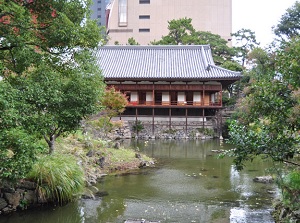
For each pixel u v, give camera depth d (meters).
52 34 7.84
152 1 70.31
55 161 9.79
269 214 8.89
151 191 11.48
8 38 7.12
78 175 10.14
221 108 33.75
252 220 8.41
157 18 70.31
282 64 6.16
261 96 6.23
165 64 36.88
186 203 10.05
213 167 16.56
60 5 8.27
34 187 8.98
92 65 10.80
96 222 8.25
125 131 32.97
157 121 34.69
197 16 68.94
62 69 9.39
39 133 8.20
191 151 23.08
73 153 14.21
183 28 48.47
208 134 33.12
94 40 8.91
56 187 9.13
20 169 6.57
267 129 6.34
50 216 8.52
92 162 14.67
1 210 8.32
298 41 6.50
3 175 6.52
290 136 6.36
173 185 12.45
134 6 70.75
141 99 36.19
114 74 34.19
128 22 70.94
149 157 19.56
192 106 33.84
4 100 5.92
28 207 8.82
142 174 14.52
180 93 35.69
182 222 8.32
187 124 34.22
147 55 39.03
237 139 6.48
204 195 11.02
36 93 7.41
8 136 6.27
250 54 31.55
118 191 11.40
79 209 9.20
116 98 25.39
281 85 6.14
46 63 8.79
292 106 6.05
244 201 10.27
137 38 70.62
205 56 37.81
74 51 9.09
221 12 68.88
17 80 7.53
